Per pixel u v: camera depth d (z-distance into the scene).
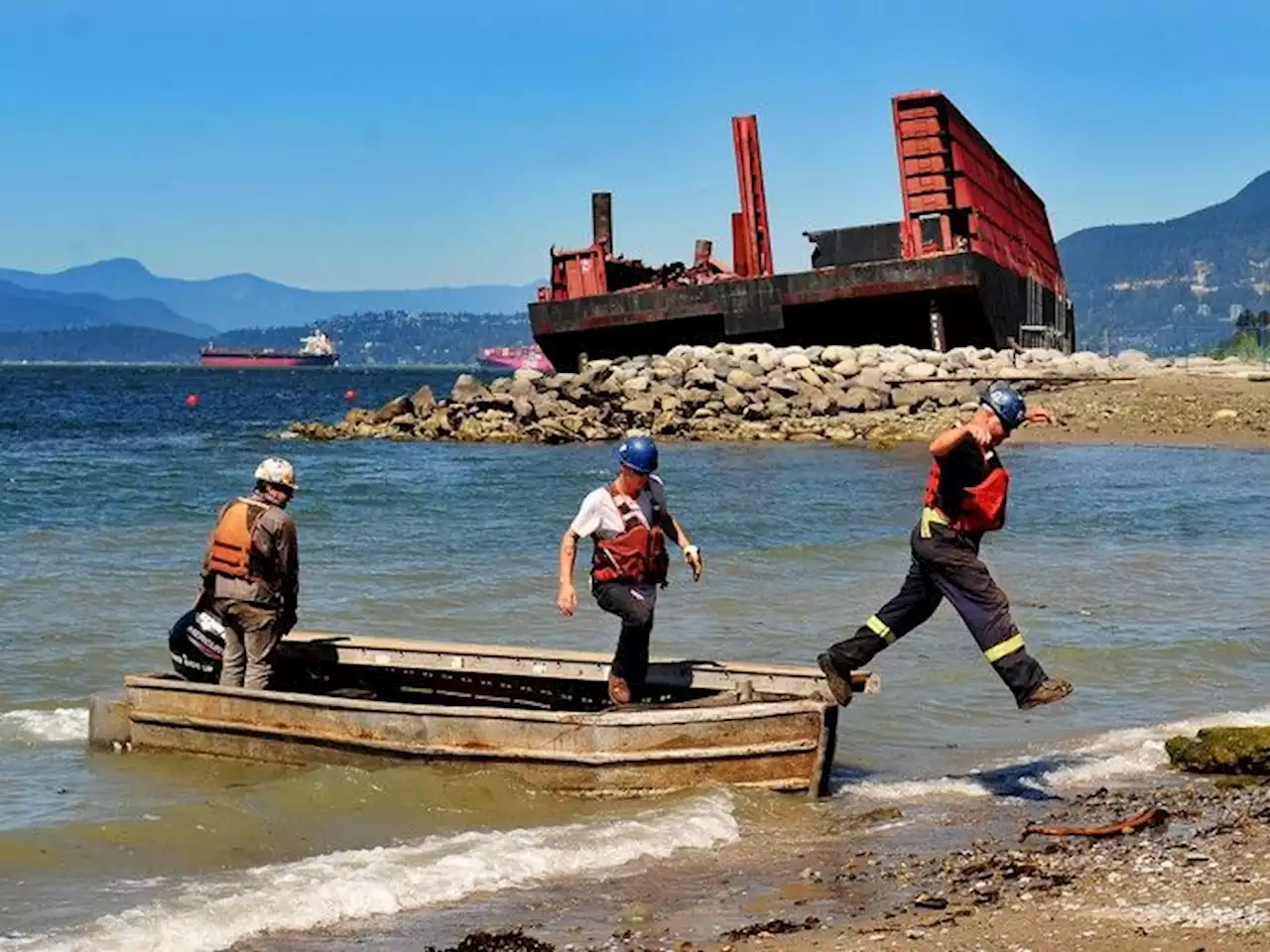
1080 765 10.04
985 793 9.42
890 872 7.72
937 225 51.72
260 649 10.30
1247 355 72.31
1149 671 12.89
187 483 31.06
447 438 46.62
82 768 9.77
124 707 10.17
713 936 6.75
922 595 9.55
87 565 18.86
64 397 96.88
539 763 9.20
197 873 7.71
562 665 10.37
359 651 10.91
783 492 27.72
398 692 11.20
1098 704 11.89
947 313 51.16
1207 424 40.47
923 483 29.28
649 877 7.74
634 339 53.72
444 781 9.22
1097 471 31.05
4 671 12.73
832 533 21.86
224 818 8.52
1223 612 15.52
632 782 9.12
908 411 45.47
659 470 32.59
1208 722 11.15
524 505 26.17
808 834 8.56
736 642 14.01
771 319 50.75
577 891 7.52
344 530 22.61
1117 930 6.52
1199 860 7.53
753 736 9.20
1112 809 8.85
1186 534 21.70
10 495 27.75
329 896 7.24
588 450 41.00
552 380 49.09
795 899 7.30
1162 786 9.49
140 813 8.62
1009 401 9.34
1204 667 13.05
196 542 21.30
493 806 8.98
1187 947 6.25
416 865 7.77
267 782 9.37
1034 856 7.83
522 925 6.96
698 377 47.03
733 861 8.02
